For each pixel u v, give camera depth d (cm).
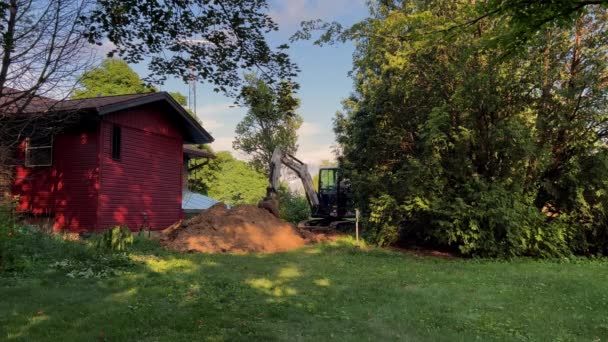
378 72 1986
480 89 1427
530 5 477
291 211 2884
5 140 1152
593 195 1492
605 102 1429
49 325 540
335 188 2203
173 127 1978
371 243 1639
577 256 1497
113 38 723
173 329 545
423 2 1252
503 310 680
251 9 732
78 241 1278
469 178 1500
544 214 1486
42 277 792
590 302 736
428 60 1579
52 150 1609
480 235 1408
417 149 1725
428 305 706
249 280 870
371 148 1830
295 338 526
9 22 838
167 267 974
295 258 1232
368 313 649
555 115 1472
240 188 4203
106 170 1585
